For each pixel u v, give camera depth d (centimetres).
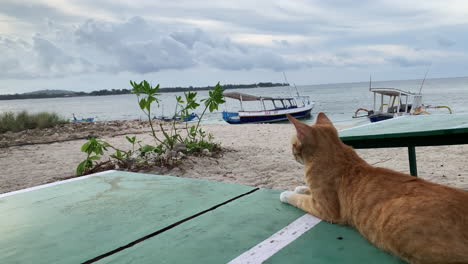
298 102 4719
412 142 315
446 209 151
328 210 211
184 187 296
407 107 2247
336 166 218
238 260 164
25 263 169
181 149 764
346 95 8675
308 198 231
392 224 162
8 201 272
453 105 3306
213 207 242
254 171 686
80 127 1722
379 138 297
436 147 912
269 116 2878
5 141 1272
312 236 189
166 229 206
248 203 248
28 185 631
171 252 175
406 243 154
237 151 891
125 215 232
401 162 749
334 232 194
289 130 1496
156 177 339
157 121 2184
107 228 210
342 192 206
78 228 212
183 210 238
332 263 158
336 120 2598
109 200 267
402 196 171
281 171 688
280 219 216
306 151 237
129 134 1428
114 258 171
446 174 628
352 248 173
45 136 1419
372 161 776
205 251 175
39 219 229
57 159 889
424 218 152
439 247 144
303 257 165
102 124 1878
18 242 194
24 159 901
